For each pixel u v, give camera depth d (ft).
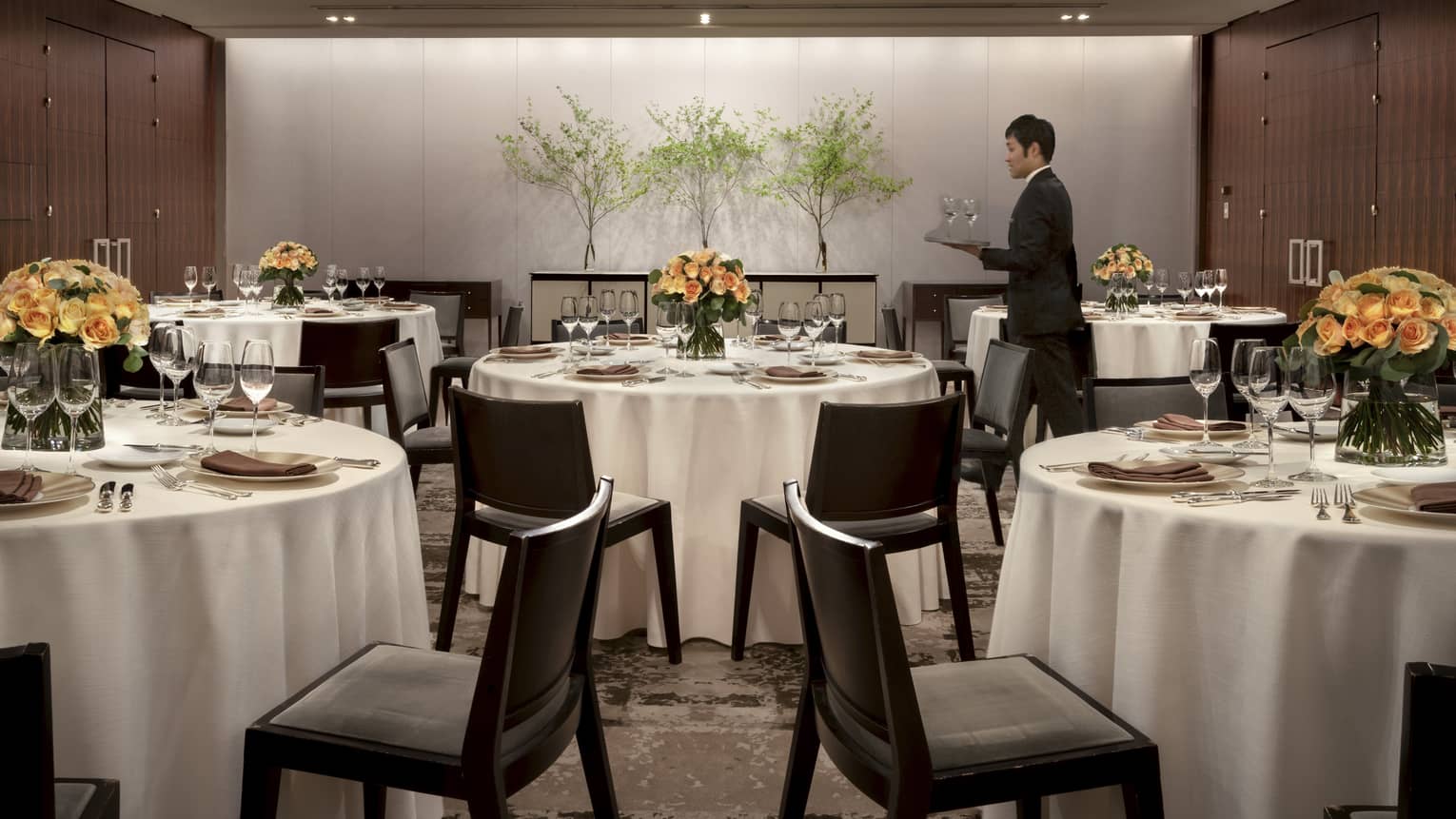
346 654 7.82
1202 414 12.19
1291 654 6.85
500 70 34.01
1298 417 12.46
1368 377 8.50
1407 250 25.21
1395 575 6.67
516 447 11.00
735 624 12.39
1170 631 7.32
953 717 6.66
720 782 9.58
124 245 29.94
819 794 9.40
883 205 34.22
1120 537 7.66
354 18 29.81
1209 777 7.29
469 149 34.24
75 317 8.61
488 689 5.99
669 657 12.41
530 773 6.46
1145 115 33.99
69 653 6.59
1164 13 29.19
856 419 10.57
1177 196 34.17
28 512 6.82
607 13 28.84
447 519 18.44
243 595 7.07
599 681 11.80
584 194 34.24
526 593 6.01
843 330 23.24
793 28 30.73
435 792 6.19
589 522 6.55
